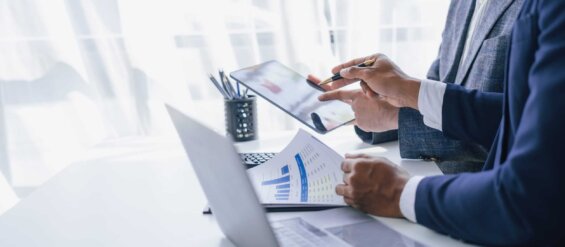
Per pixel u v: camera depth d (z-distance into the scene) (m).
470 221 0.65
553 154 0.58
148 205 0.89
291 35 2.10
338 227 0.74
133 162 1.17
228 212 0.64
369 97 1.14
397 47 2.15
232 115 1.30
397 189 0.76
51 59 2.10
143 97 2.14
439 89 1.02
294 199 0.83
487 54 1.13
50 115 2.16
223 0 2.07
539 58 0.62
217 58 2.11
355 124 1.23
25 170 2.21
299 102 1.18
